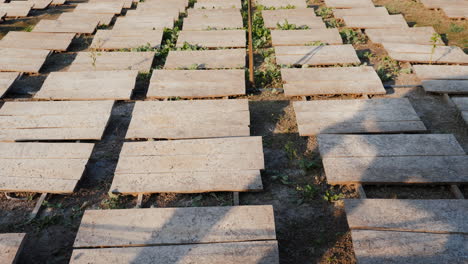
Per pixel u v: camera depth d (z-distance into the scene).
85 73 8.02
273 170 5.62
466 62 8.30
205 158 5.60
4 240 4.38
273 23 10.60
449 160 5.45
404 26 10.23
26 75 8.52
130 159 5.63
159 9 11.99
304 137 6.26
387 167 5.37
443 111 6.88
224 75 7.83
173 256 4.23
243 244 4.34
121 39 9.84
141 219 4.66
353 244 4.30
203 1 12.62
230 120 6.45
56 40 9.82
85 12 11.93
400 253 4.18
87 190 5.40
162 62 8.95
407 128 6.21
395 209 4.68
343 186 5.31
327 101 6.90
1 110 6.82
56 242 4.67
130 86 7.58
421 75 7.75
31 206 5.15
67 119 6.60
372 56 8.93
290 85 7.53
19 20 11.92
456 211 4.63
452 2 11.71
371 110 6.63
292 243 4.58
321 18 10.83
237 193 5.15
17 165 5.59
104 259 4.22
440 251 4.18
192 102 6.89
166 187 5.19
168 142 5.89
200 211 4.72
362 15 10.96
